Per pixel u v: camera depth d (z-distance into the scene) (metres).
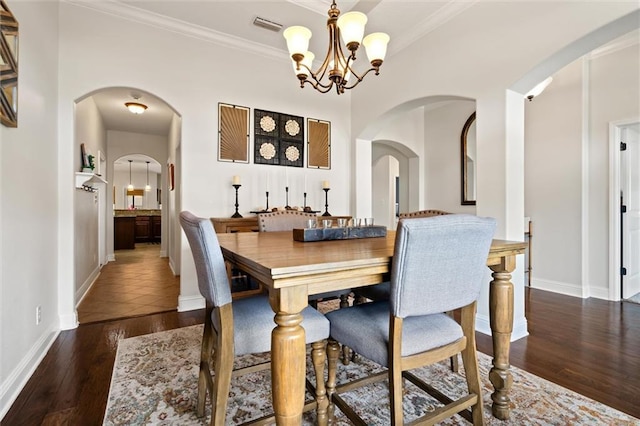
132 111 4.58
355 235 1.91
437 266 1.13
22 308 1.82
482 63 2.60
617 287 3.32
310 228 1.83
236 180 3.30
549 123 3.71
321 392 1.37
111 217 6.16
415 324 1.31
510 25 2.40
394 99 3.51
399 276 1.10
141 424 1.45
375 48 2.01
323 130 4.03
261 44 3.50
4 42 1.55
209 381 1.48
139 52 2.96
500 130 2.47
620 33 1.99
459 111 4.82
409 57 3.30
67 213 2.65
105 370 1.94
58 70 2.62
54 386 1.76
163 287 4.02
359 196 4.16
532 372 1.90
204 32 3.22
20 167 1.81
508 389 1.49
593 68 3.44
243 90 3.50
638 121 3.14
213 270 1.21
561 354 2.13
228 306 1.25
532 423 1.45
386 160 6.94
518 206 2.51
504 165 2.44
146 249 7.82
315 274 1.06
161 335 2.48
